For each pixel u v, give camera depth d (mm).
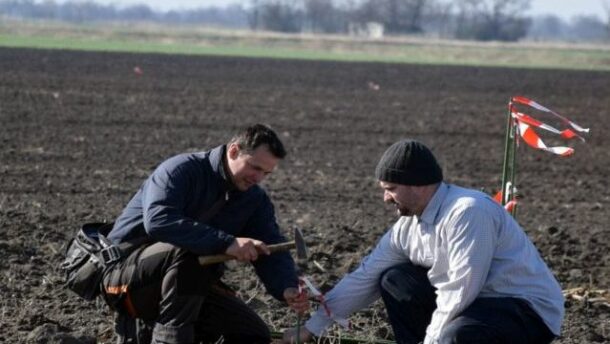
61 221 15984
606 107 39781
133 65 48281
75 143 24828
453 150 26781
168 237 8672
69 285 9383
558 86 48156
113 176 20750
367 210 18266
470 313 8516
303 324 10219
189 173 8922
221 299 9438
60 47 63000
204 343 9547
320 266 13375
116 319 9523
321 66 54656
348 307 9289
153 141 25828
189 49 71375
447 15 167125
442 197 8539
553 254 15055
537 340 8664
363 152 25547
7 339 10117
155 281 8938
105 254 9047
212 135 27406
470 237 8328
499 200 11375
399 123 31531
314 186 20500
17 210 16625
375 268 9172
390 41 102688
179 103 33938
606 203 20500
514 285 8586
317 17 168375
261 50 77000
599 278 13656
